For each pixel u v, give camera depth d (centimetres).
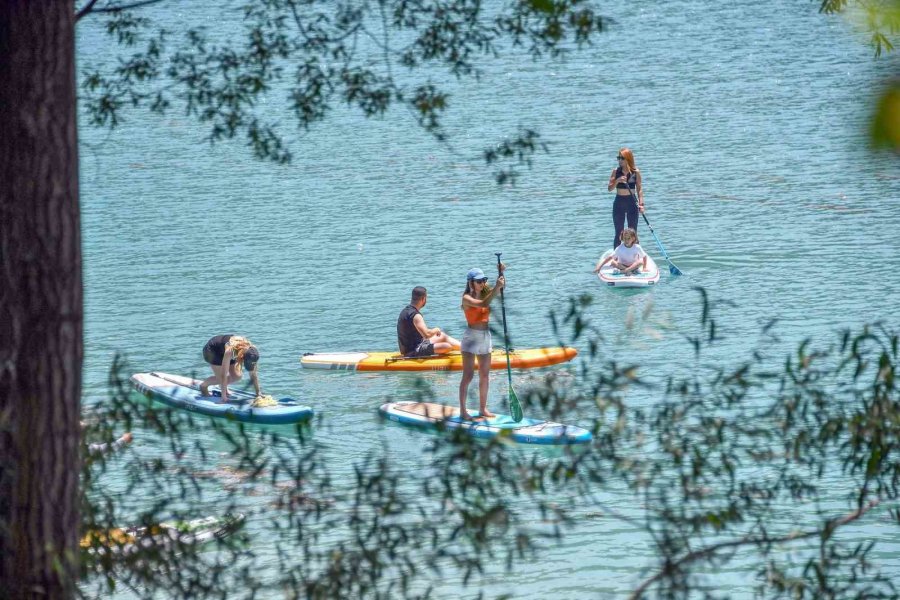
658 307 7881
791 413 2361
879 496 2438
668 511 2345
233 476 3775
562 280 8638
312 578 2422
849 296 7912
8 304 2161
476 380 6681
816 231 9731
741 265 8881
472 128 14625
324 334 7594
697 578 2325
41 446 2188
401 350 7062
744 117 14888
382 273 8938
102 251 9738
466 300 5703
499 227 10231
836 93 16050
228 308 8144
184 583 2548
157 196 11719
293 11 3378
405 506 2448
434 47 3303
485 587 4019
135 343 7400
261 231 10300
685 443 2345
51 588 2222
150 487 2850
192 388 6431
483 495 2325
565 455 2388
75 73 2203
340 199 11425
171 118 15650
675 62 19175
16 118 2119
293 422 5984
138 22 3588
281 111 15388
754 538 2467
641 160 12838
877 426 2222
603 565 4153
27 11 2105
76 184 2202
